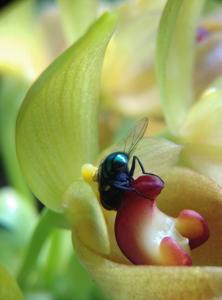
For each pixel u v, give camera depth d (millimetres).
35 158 88
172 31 98
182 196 92
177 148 92
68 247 121
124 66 122
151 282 81
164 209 92
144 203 86
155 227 86
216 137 102
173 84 105
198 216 87
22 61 134
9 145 137
